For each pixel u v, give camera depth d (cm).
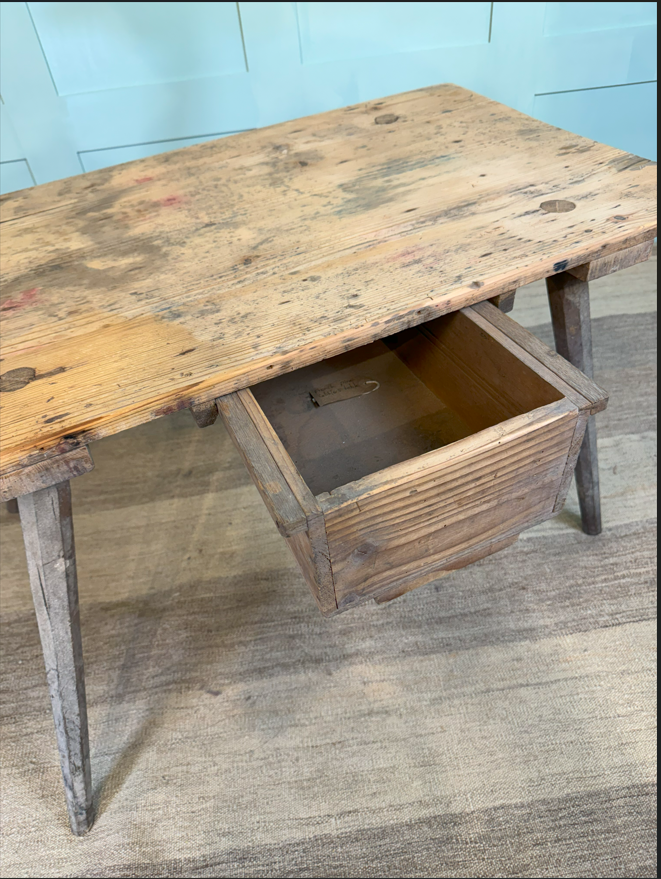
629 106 171
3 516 126
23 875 79
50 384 61
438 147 97
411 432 85
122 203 92
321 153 100
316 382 94
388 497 55
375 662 96
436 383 89
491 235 74
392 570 65
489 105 109
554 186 82
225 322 66
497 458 59
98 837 81
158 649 100
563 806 80
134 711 93
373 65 152
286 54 145
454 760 85
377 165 94
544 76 161
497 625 100
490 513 67
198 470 130
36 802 85
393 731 88
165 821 82
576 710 89
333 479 80
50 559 65
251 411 60
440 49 152
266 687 95
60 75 137
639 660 94
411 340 91
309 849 79
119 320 68
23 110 140
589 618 99
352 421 88
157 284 74
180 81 145
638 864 75
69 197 96
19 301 73
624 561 107
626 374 141
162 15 133
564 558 108
